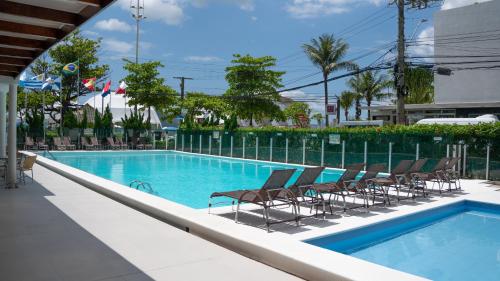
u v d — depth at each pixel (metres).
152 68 39.09
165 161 25.08
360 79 50.50
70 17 6.62
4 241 5.79
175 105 43.53
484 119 19.42
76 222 6.99
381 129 17.75
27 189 10.55
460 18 29.09
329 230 7.06
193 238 6.14
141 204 7.98
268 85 40.53
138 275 4.58
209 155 27.47
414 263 6.31
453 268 6.08
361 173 17.53
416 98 36.59
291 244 5.26
